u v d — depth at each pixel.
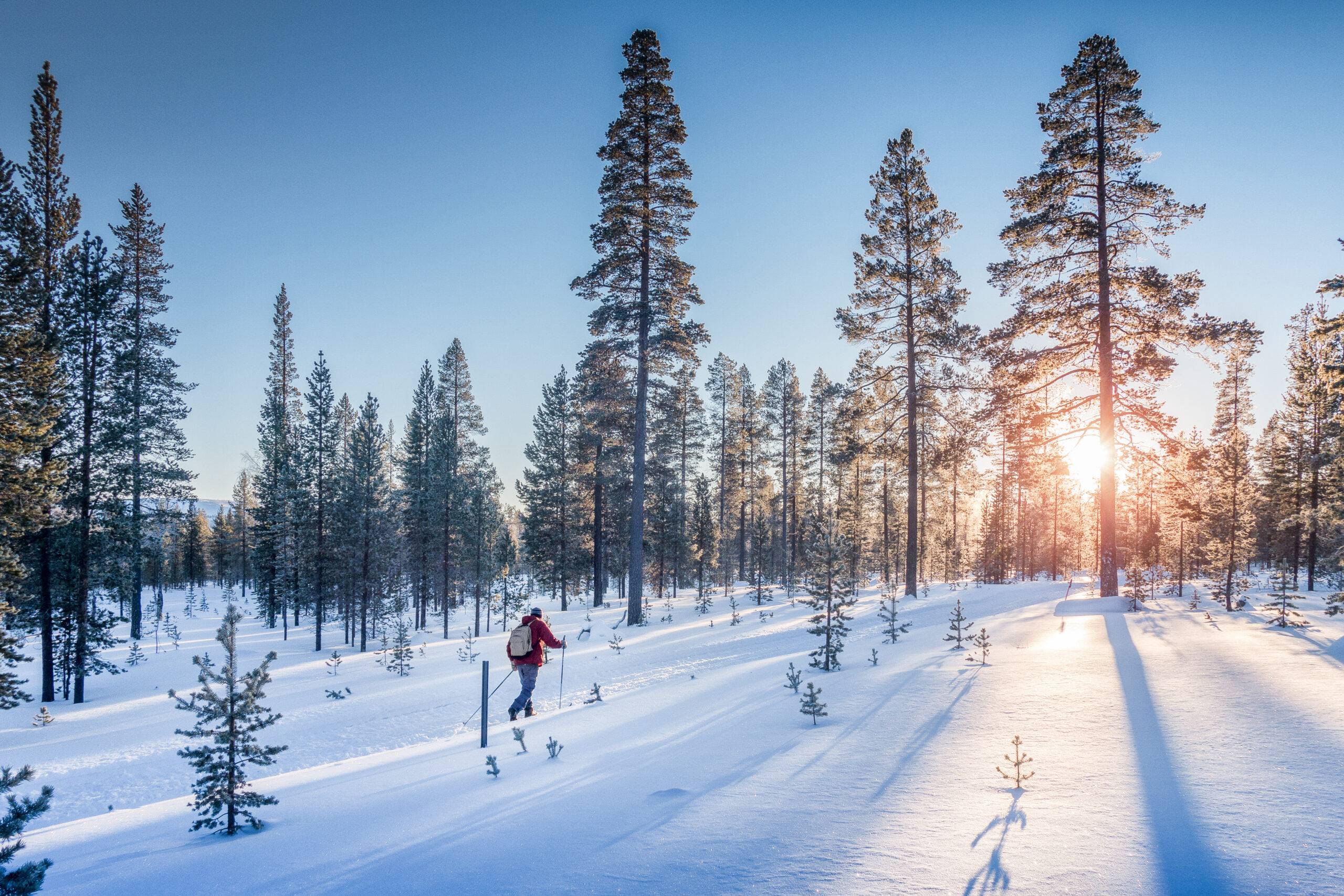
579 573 48.75
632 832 4.03
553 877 3.44
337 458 41.16
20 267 17.84
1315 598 19.02
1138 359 18.34
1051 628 12.77
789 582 38.78
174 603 68.50
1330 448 24.47
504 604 38.66
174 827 5.64
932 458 26.06
